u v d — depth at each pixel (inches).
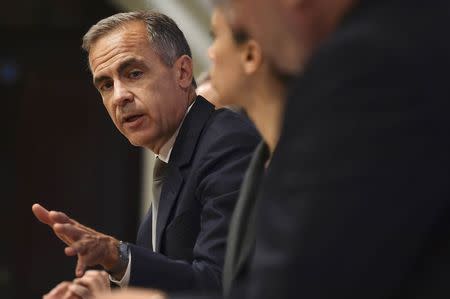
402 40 90.0
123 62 186.5
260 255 92.0
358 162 86.7
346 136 87.4
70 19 609.3
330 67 89.7
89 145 603.8
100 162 602.5
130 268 163.8
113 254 162.1
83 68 609.6
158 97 187.5
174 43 191.3
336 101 88.4
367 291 87.4
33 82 608.1
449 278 89.8
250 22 102.8
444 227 90.3
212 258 169.2
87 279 152.6
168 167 188.7
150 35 189.3
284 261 88.0
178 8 409.7
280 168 92.8
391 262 87.3
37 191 604.1
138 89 187.3
